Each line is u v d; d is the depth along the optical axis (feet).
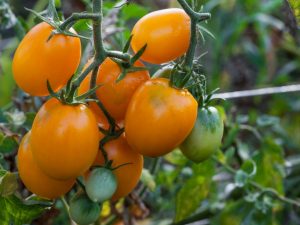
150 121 1.60
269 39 4.63
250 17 4.37
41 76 1.61
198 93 1.78
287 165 3.31
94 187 1.64
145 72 1.70
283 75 4.60
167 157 2.93
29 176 1.70
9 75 3.61
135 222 2.99
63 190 1.72
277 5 4.33
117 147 1.72
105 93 1.67
